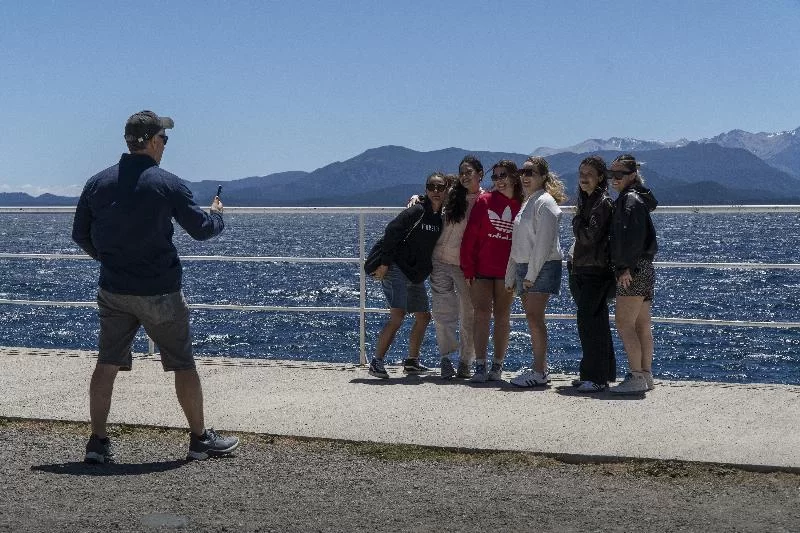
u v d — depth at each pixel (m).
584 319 6.42
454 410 5.92
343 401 6.19
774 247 91.19
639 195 6.27
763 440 5.10
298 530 3.93
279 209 7.45
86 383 6.71
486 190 7.05
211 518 4.08
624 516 4.09
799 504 4.24
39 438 5.44
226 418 5.74
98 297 5.08
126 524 4.00
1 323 38.50
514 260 6.66
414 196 7.18
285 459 5.02
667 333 37.34
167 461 5.01
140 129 5.04
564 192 6.77
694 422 5.52
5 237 126.94
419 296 7.22
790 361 30.69
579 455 4.90
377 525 3.99
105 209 4.97
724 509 4.18
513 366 25.00
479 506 4.24
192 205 5.04
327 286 55.25
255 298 48.75
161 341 5.05
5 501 4.31
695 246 94.44
